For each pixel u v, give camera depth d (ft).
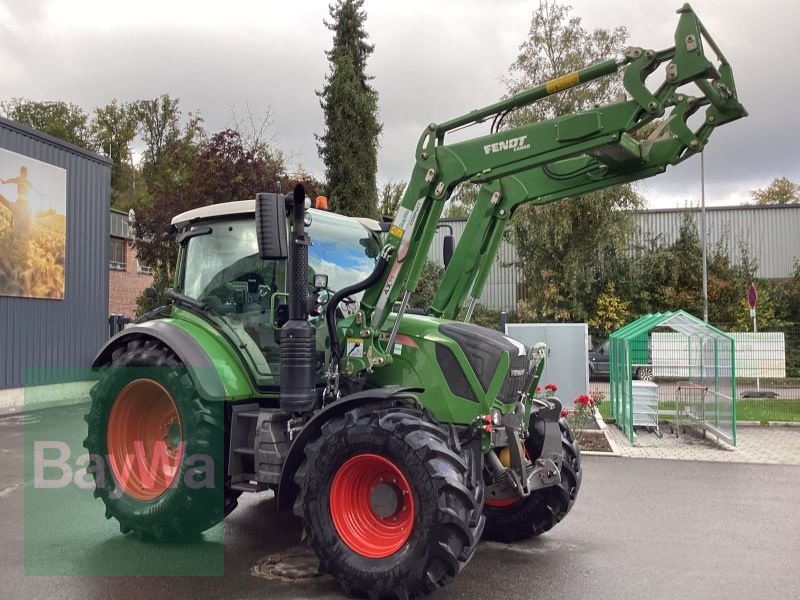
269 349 17.70
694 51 14.08
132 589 14.52
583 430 38.19
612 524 20.33
